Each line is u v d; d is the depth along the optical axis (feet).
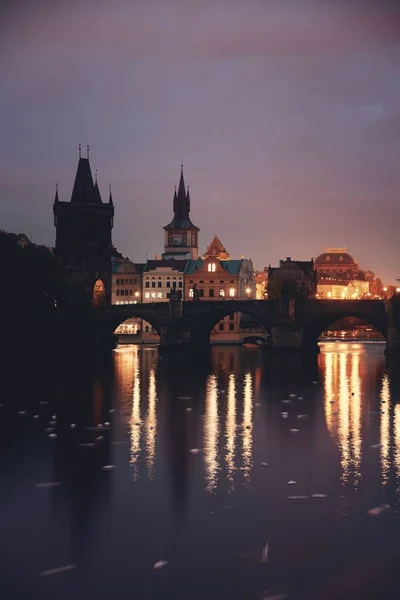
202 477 220.64
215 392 399.44
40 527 182.91
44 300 562.66
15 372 476.13
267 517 188.03
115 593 152.76
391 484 213.25
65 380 445.37
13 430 287.07
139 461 239.09
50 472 226.17
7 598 151.02
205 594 152.15
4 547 172.35
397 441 267.59
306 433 281.95
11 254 531.91
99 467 231.91
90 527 182.60
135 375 482.28
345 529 180.55
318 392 400.88
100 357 638.94
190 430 287.89
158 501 200.03
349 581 156.46
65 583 156.46
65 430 287.89
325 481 216.33
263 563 163.94
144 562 164.96
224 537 176.76
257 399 371.97
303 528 181.06
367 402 361.30
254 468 230.27
